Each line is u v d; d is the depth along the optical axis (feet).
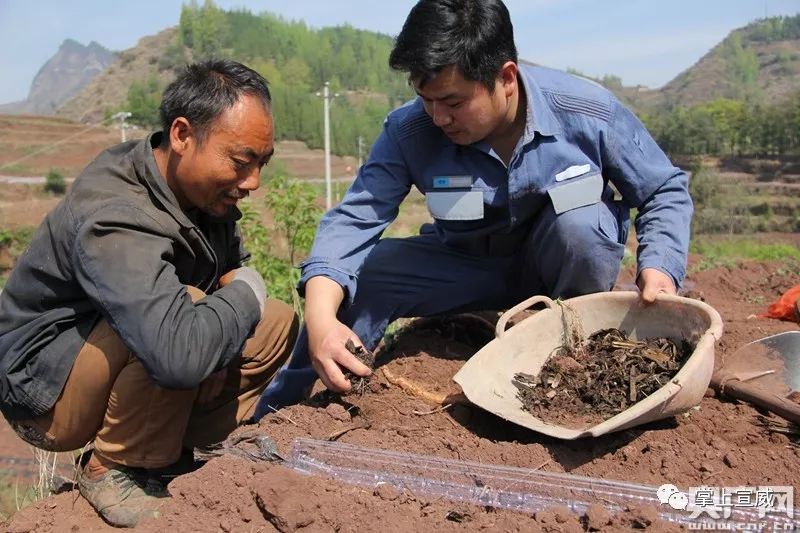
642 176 9.99
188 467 8.95
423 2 8.31
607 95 9.86
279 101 277.85
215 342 7.64
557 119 9.82
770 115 219.61
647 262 9.60
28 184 151.12
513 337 9.44
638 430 8.63
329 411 9.14
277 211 28.14
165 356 7.22
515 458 8.09
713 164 206.69
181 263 8.43
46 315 7.88
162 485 8.36
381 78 424.05
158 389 7.82
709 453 8.17
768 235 129.08
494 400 8.75
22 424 8.34
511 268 11.33
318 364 9.02
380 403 9.59
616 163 9.97
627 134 9.89
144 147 7.93
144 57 456.04
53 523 8.00
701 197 147.43
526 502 7.34
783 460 8.09
